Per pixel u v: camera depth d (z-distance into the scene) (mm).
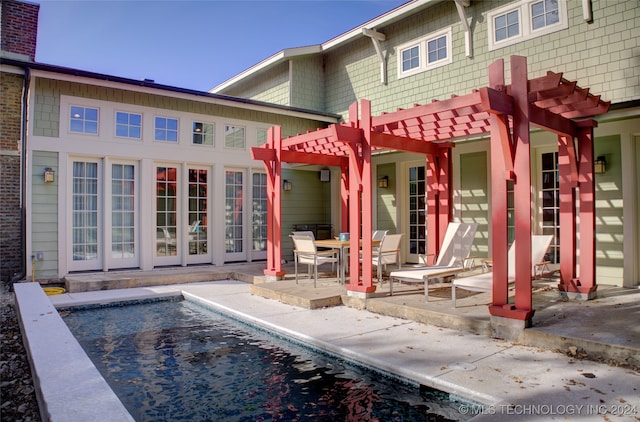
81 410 2420
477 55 8039
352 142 5891
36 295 6055
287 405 3188
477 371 3434
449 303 5418
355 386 3525
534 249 6004
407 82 9328
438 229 7309
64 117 7980
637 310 4836
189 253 9539
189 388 3516
